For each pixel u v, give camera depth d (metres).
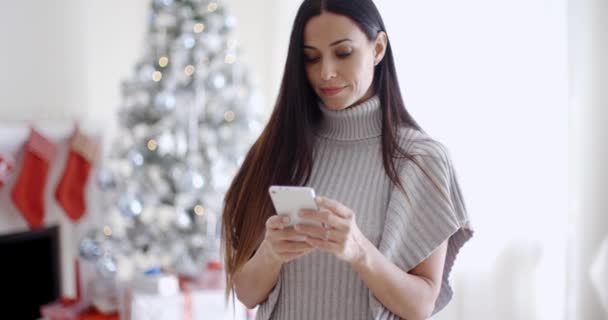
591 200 2.03
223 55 2.64
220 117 2.60
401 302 0.99
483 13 2.33
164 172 2.58
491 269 2.33
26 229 2.77
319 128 1.18
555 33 2.14
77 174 2.85
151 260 2.94
